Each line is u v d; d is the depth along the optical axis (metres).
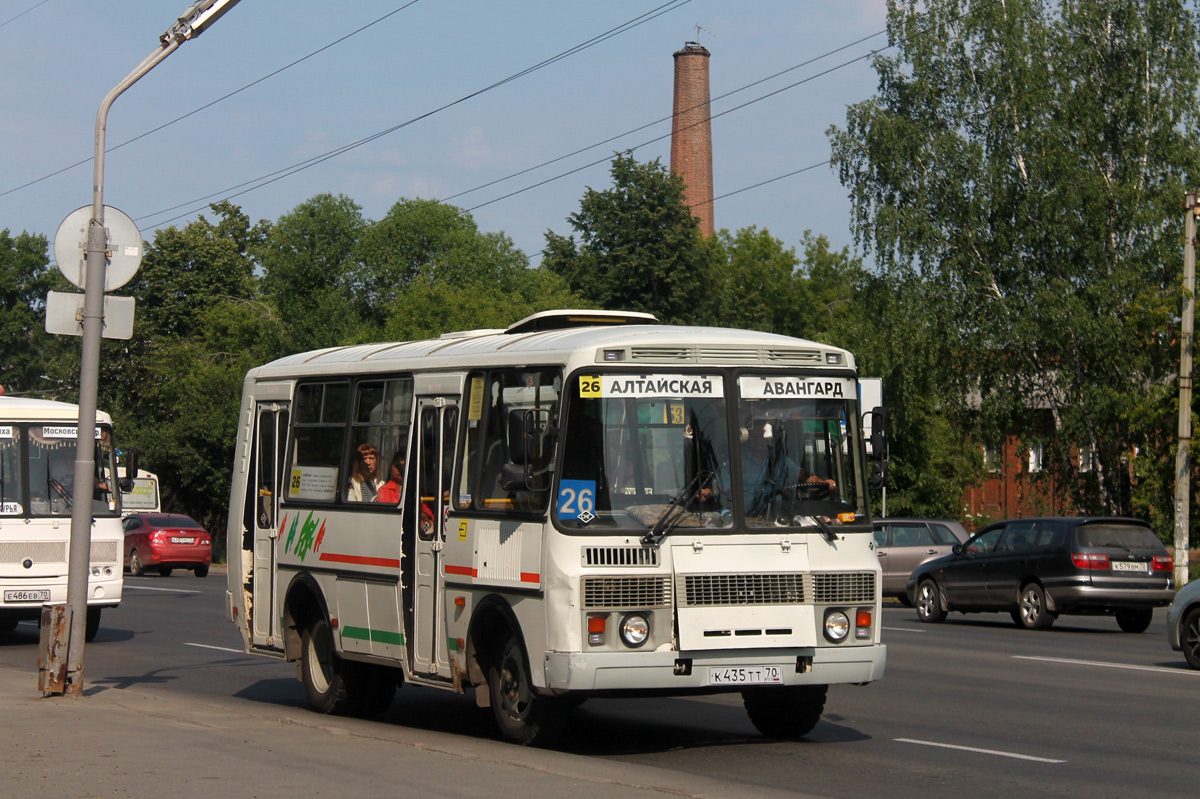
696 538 10.68
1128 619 24.84
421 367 12.66
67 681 14.23
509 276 88.81
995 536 26.25
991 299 46.53
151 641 22.70
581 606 10.34
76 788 8.84
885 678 16.86
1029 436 48.06
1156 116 45.59
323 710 13.79
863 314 49.47
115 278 14.55
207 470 68.31
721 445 10.95
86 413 14.33
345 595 13.41
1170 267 44.34
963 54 48.03
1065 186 44.53
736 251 96.69
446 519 11.97
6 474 21.16
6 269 106.25
